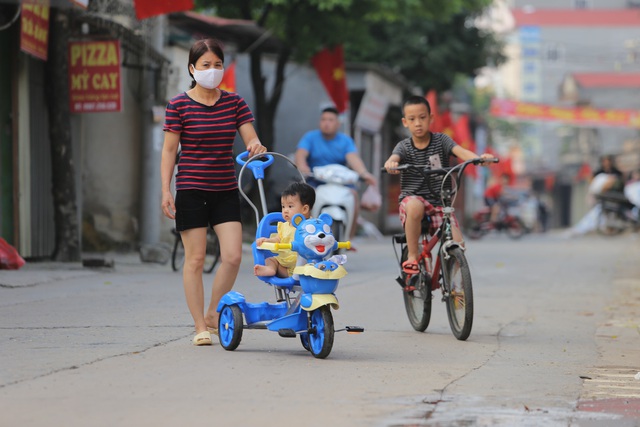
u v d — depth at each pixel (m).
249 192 60.66
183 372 15.86
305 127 72.31
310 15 56.75
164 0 36.22
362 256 47.53
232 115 18.59
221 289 18.97
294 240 17.44
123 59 42.31
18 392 14.17
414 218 20.98
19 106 36.38
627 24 198.25
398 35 86.88
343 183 34.56
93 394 14.10
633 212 80.75
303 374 15.95
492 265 43.91
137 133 45.91
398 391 14.82
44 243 38.97
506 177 91.50
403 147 21.41
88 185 45.28
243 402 13.77
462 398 14.47
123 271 34.72
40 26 34.78
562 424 12.99
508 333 22.17
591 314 26.08
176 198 18.59
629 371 17.27
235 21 51.81
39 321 21.50
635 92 186.75
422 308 21.81
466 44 90.38
